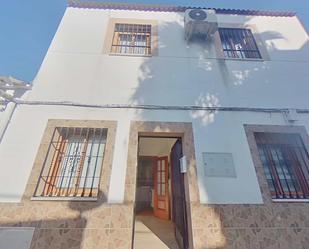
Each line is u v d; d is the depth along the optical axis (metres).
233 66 5.41
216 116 4.56
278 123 4.57
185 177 3.99
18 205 3.42
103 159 3.93
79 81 4.84
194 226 3.45
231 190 3.78
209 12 5.69
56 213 3.41
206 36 5.86
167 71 5.17
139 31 6.09
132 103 4.62
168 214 6.59
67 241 3.23
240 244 3.36
